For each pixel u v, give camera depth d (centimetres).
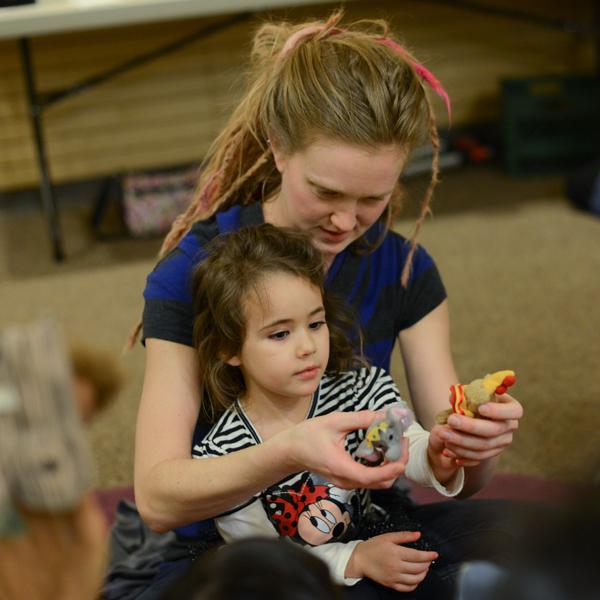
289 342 115
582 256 315
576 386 236
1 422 59
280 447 100
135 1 277
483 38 418
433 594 116
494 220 352
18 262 340
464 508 129
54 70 377
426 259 136
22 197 392
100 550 67
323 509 117
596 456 69
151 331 123
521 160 405
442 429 106
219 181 131
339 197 114
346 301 130
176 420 120
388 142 109
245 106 125
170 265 126
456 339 263
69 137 387
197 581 63
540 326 268
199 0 279
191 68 391
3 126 379
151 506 114
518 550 66
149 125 395
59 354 59
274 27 131
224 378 122
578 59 430
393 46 123
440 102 421
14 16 270
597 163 358
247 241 118
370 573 113
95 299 304
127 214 353
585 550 60
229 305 115
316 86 110
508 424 105
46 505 61
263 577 62
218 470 106
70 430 60
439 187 391
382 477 94
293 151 113
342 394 124
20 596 66
